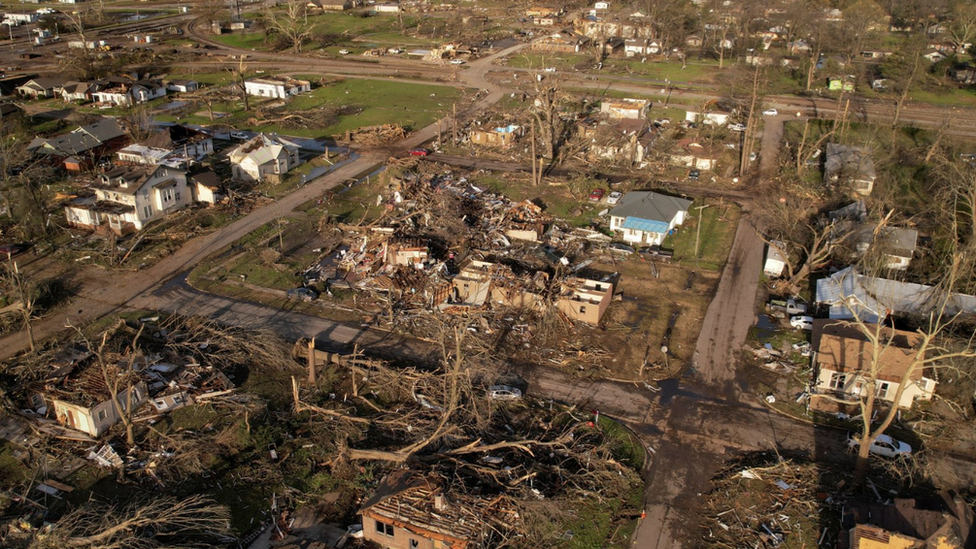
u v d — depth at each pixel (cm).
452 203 6725
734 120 10181
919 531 3033
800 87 12369
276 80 12162
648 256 6144
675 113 10800
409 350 4741
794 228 6175
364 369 4428
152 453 3725
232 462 3684
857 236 5881
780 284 5594
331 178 7894
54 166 7969
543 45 15750
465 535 3053
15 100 11106
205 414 4025
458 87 12431
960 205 6819
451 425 3734
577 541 3228
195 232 6462
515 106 11100
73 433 3881
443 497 3198
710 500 3497
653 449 3850
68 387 4044
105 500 3406
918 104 11238
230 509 3391
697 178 8069
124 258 5959
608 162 8494
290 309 5228
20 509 3350
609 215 6894
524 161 8569
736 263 6025
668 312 5262
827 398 4222
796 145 9112
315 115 10175
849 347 4353
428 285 5412
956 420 4097
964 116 10569
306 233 6475
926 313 4794
